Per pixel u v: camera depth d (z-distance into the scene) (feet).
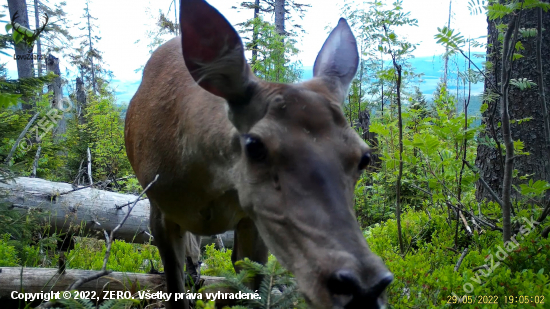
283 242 2.02
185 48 2.36
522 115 5.16
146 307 3.48
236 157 2.47
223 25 2.27
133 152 3.66
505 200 3.52
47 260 4.56
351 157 2.07
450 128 4.03
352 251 1.79
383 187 6.90
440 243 4.21
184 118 2.94
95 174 11.02
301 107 2.14
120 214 6.09
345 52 2.74
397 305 2.74
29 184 5.86
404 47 3.98
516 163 5.24
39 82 4.70
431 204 5.89
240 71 2.31
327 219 1.89
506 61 3.40
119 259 4.59
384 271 1.73
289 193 2.00
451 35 3.56
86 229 5.90
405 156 4.07
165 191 3.11
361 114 8.56
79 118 15.06
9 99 2.23
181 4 2.29
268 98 2.23
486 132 5.14
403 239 4.65
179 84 3.22
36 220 5.22
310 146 2.03
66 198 5.85
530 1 3.18
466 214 4.73
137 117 3.55
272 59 9.55
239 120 2.39
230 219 3.04
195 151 2.80
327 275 1.78
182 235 3.50
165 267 3.43
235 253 3.60
